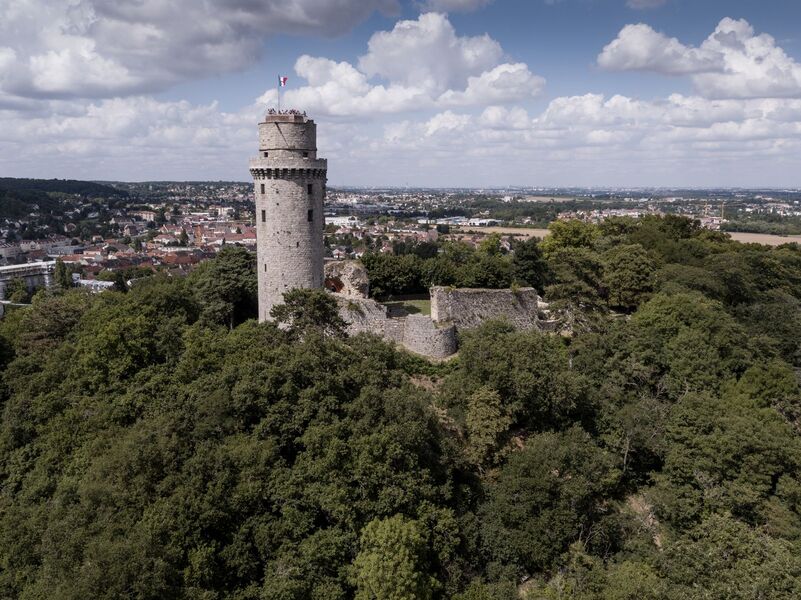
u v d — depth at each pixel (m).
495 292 76.62
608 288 93.06
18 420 53.59
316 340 51.22
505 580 43.84
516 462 48.38
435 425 49.59
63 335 66.62
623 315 88.94
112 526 37.41
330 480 41.81
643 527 48.22
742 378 63.44
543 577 44.94
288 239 65.00
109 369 54.56
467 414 51.97
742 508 48.22
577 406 56.56
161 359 56.84
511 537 45.47
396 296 97.81
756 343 74.19
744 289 96.19
